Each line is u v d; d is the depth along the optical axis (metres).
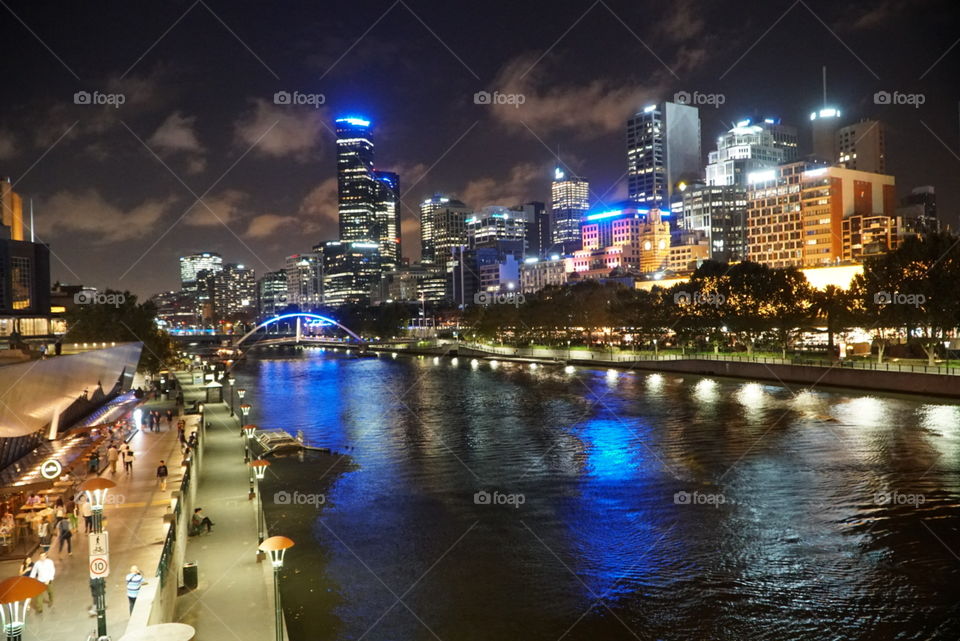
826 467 62.88
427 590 39.75
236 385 158.12
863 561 42.25
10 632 21.83
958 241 100.44
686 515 51.25
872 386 102.31
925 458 64.69
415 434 87.62
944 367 99.94
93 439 50.97
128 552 34.16
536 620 36.19
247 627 30.08
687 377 133.88
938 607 36.50
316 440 84.56
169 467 54.12
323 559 44.31
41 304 153.12
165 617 28.80
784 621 35.66
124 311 136.12
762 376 121.31
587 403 108.19
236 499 50.81
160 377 138.38
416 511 53.97
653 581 40.38
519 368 180.75
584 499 56.03
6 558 32.38
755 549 44.47
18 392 41.28
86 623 26.27
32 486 35.78
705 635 34.53
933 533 46.25
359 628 35.50
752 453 69.12
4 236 145.38
